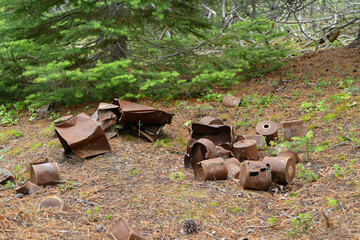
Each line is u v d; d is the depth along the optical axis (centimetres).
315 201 321
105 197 371
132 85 762
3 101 838
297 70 949
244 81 931
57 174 402
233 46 923
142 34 804
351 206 296
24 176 449
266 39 938
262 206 330
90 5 722
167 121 569
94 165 466
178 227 303
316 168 399
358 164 378
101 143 502
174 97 824
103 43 802
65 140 482
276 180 366
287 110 660
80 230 294
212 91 852
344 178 350
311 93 734
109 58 852
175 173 430
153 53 875
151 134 567
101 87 707
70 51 707
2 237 269
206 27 838
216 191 367
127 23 757
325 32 1330
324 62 969
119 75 708
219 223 306
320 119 574
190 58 859
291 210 314
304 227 279
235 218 312
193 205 339
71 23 797
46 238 275
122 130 584
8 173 431
